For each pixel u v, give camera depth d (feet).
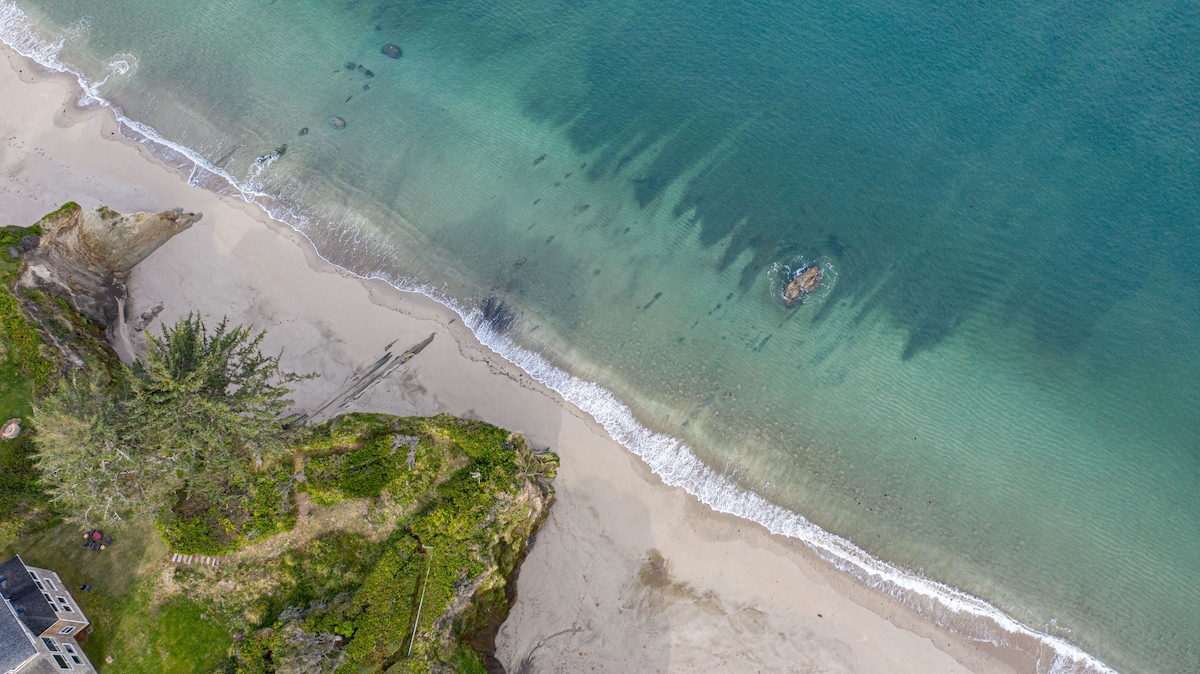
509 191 135.03
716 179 135.13
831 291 126.82
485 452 105.09
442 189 135.13
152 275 123.54
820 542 114.42
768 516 115.34
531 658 104.42
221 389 98.58
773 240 130.52
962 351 123.75
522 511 104.73
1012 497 116.67
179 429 90.99
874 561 113.91
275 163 135.74
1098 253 129.29
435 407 117.80
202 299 122.62
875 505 116.37
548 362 123.24
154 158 135.44
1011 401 121.08
